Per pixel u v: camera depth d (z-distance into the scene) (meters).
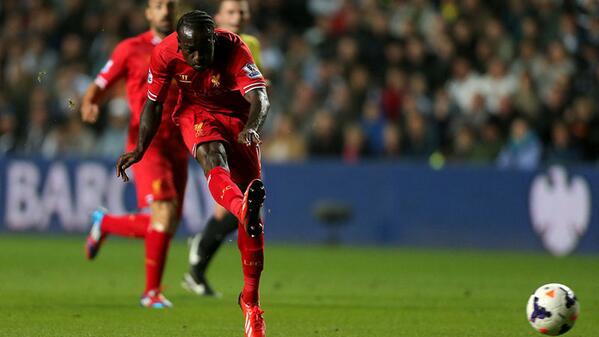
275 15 70.25
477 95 57.28
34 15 69.69
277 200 56.69
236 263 45.69
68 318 25.48
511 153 55.66
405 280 38.41
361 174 55.72
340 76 62.03
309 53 65.12
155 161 28.66
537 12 63.28
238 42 21.70
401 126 58.34
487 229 54.16
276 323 25.12
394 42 63.34
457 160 56.72
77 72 65.12
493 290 34.94
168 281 36.81
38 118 62.84
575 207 52.97
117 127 61.16
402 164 55.22
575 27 61.97
